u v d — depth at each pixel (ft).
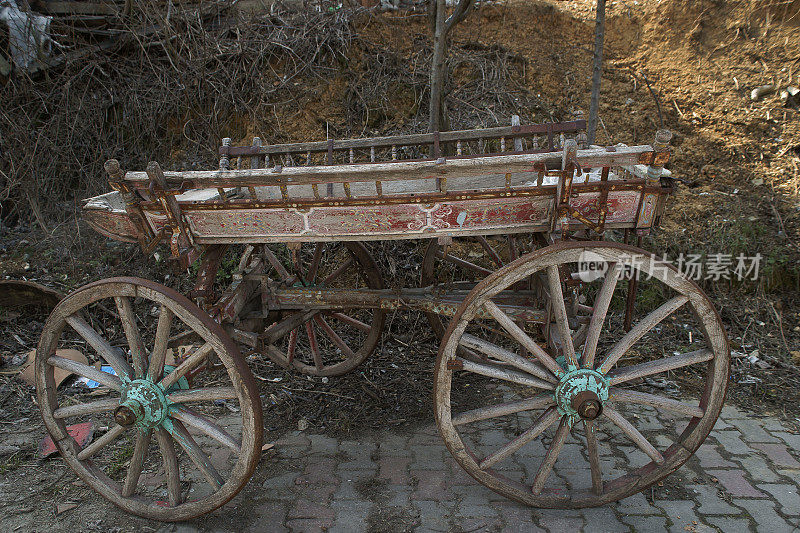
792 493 8.26
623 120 15.53
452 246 13.73
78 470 8.29
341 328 13.23
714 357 7.55
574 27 17.48
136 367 7.79
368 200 7.21
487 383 11.59
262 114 15.61
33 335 12.71
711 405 7.64
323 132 15.40
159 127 16.08
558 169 7.30
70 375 11.54
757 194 14.33
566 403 7.51
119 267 13.82
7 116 15.25
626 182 7.11
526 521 7.81
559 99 15.94
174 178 7.29
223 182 7.18
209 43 16.12
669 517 7.84
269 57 16.38
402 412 10.63
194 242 7.86
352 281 13.37
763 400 10.73
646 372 7.68
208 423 7.64
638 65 16.79
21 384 11.33
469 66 16.40
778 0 16.61
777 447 9.36
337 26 16.52
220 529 7.82
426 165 6.89
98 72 16.49
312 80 16.06
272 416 10.61
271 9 16.98
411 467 9.04
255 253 10.34
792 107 15.65
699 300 7.33
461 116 15.24
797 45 16.37
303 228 7.59
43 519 8.08
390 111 15.61
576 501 7.90
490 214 7.37
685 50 16.84
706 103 15.92
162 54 16.72
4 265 13.91
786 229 13.61
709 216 13.93
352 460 9.26
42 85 16.17
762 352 12.00
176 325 12.87
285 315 10.34
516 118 10.50
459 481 8.70
